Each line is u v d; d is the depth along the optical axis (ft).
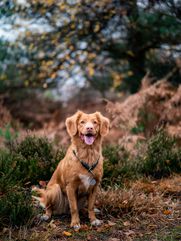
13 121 36.17
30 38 34.83
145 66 37.55
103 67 37.32
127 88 40.98
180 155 21.71
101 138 14.75
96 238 13.58
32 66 36.70
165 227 14.53
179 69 34.76
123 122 28.14
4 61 40.11
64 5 31.81
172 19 32.35
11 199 14.79
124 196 16.40
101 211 15.83
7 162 18.17
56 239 13.52
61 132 38.65
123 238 13.62
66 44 33.86
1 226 14.23
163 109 29.25
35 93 50.08
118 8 32.50
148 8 31.42
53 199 15.23
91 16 33.50
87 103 51.98
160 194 17.87
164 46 35.37
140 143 24.08
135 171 20.71
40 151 20.45
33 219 14.52
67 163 14.62
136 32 35.12
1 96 45.96
